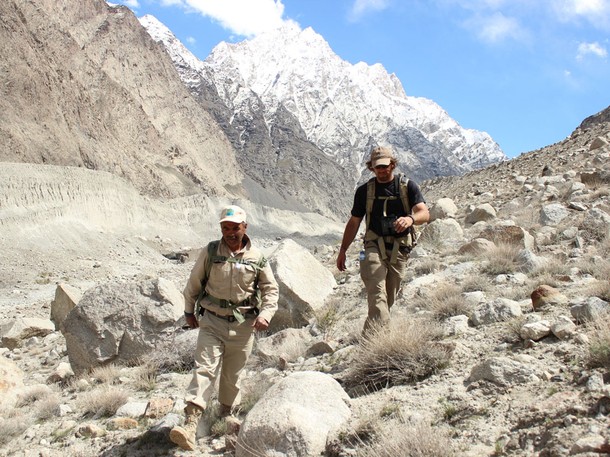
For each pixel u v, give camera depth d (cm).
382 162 596
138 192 11281
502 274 862
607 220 1024
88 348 948
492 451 364
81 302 975
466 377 496
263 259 524
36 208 6931
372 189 611
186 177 16988
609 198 1222
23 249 5600
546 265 837
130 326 949
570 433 346
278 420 422
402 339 546
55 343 1352
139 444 557
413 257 1183
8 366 887
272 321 959
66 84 12550
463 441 384
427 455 363
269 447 416
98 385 862
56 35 15288
